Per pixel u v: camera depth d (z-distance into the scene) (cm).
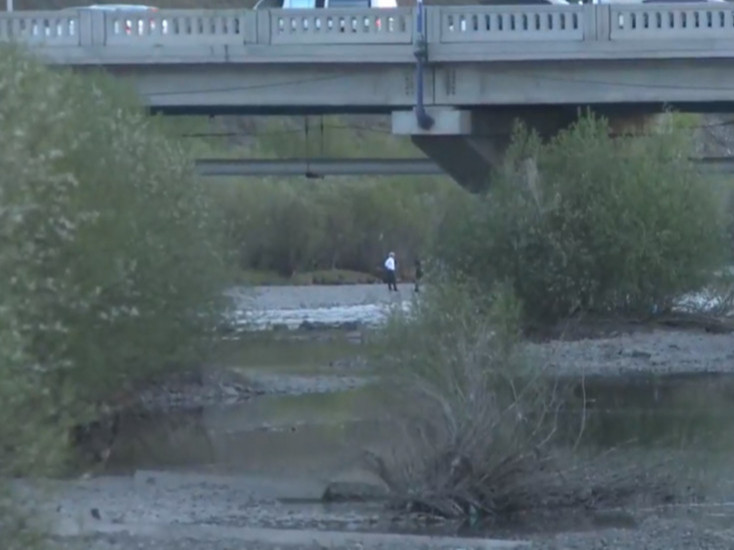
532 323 14038
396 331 7262
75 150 8319
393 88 15050
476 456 6762
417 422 7056
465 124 14988
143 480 7581
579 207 14238
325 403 10512
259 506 6931
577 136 14475
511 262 14088
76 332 8188
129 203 9125
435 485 6788
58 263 7356
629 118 16738
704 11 14275
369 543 5959
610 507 6894
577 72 14812
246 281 13075
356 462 7950
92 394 8775
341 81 15100
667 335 14075
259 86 15125
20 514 3969
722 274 14750
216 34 14800
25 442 4012
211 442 8888
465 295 7812
